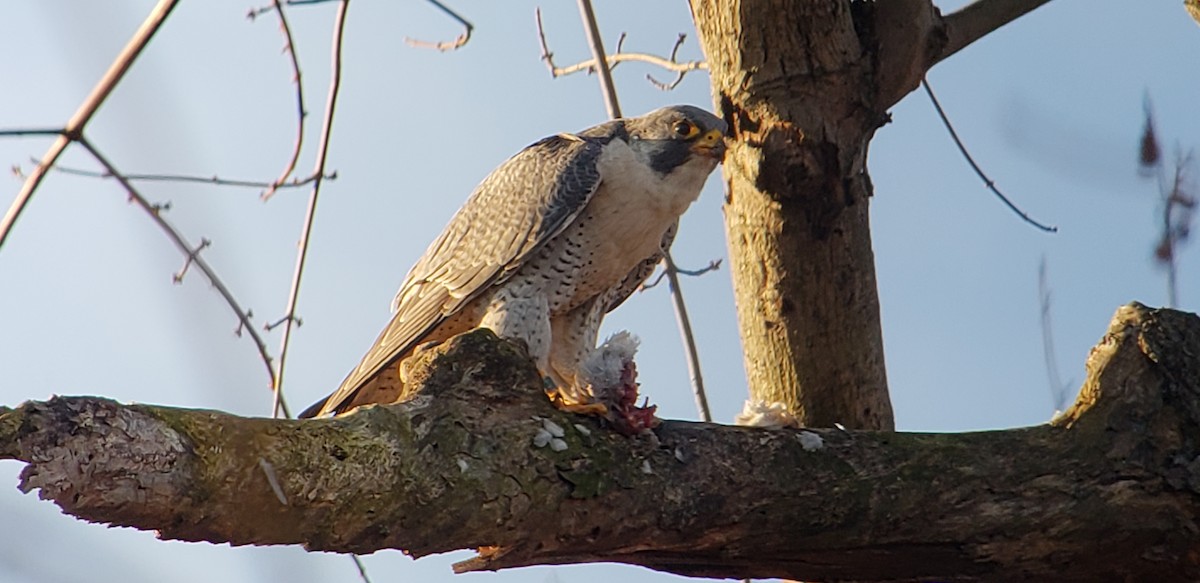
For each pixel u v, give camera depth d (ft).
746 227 34.17
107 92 22.58
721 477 26.09
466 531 23.54
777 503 26.27
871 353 34.50
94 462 19.08
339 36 28.73
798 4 31.40
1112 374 27.48
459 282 36.68
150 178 18.15
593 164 36.24
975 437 27.58
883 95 32.89
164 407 20.36
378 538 22.72
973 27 33.83
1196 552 26.55
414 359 25.05
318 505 21.75
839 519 26.48
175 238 26.12
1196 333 27.40
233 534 20.93
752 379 35.45
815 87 32.27
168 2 21.89
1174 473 26.58
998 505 26.55
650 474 25.53
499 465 23.91
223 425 20.81
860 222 33.63
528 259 36.37
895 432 27.66
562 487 24.49
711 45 33.22
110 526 19.77
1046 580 27.22
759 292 34.30
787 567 27.48
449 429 23.80
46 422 18.75
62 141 22.47
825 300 33.78
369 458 22.44
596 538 25.22
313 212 29.25
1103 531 26.55
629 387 25.89
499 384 24.67
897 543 26.78
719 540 26.43
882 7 32.60
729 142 34.22
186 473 20.06
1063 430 27.43
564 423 25.09
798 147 32.37
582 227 36.40
